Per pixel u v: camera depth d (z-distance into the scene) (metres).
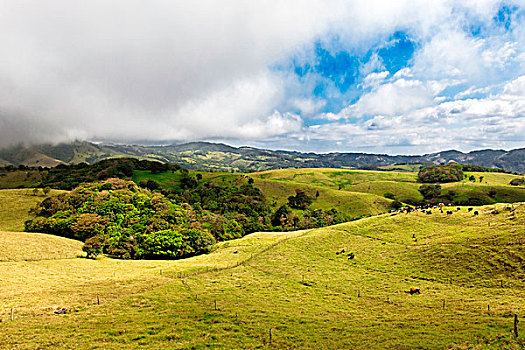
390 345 27.77
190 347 28.55
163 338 30.42
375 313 39.09
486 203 173.62
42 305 39.00
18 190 140.38
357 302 44.66
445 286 46.56
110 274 62.47
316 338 30.92
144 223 108.88
